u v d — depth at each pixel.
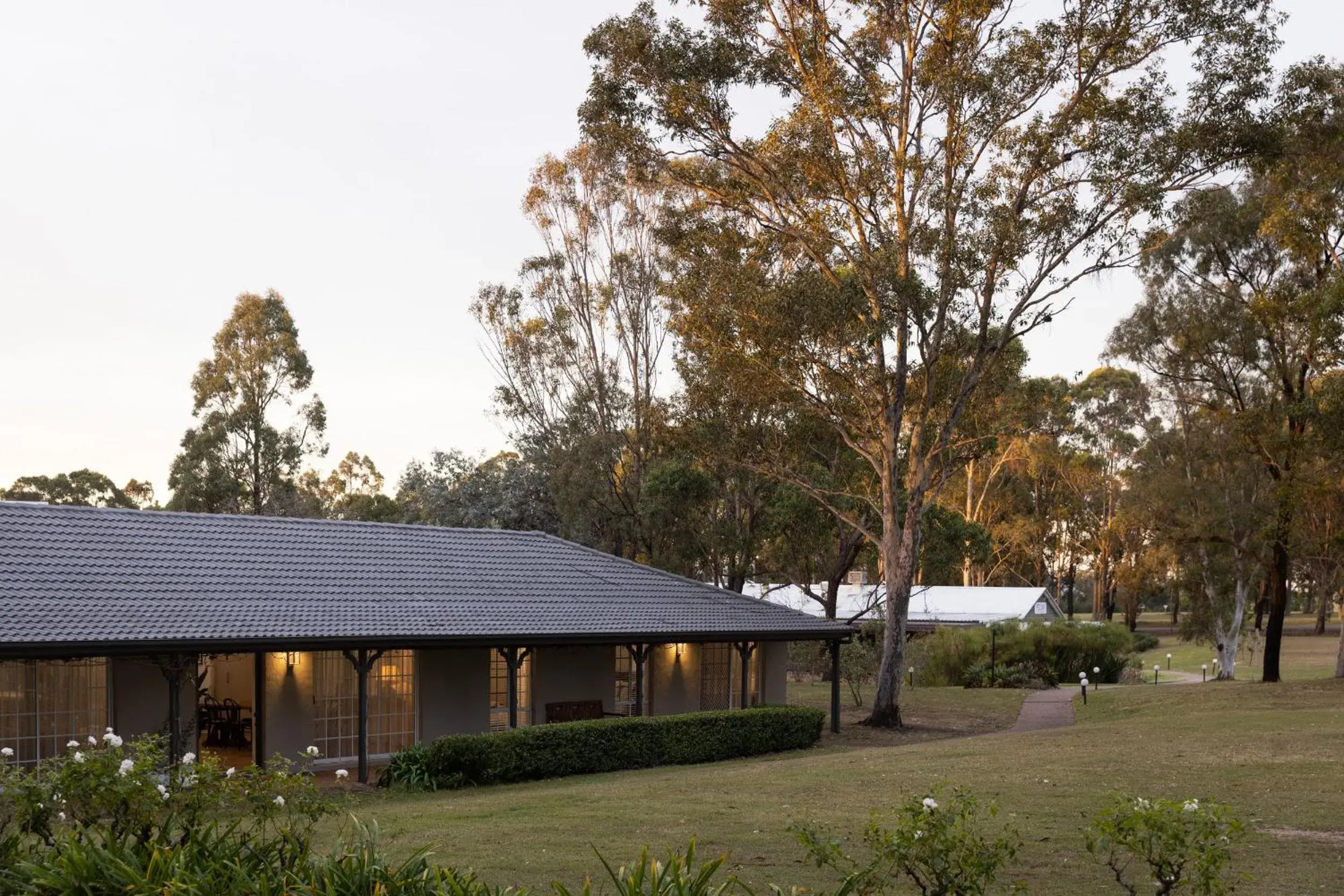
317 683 20.25
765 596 44.88
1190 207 26.86
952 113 25.39
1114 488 73.44
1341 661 35.72
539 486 46.62
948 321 27.09
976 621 56.28
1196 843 6.25
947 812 6.55
